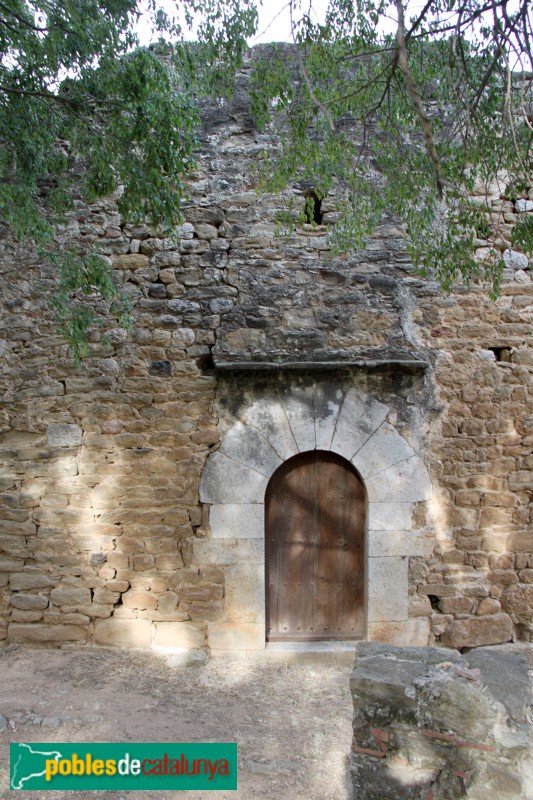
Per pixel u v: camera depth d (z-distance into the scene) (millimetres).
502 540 4230
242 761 2965
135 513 4148
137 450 4148
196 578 4148
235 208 4242
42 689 3633
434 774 2281
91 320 3697
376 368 4125
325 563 4324
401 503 4195
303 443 4176
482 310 4270
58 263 3488
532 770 2193
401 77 3264
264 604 4164
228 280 4207
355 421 4191
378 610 4188
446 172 3301
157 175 3172
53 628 4164
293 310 4203
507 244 4305
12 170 3686
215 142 4297
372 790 2342
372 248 4254
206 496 4141
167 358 4172
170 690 3705
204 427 4160
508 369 4266
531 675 2562
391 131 3535
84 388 4152
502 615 4219
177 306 4176
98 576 4160
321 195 3707
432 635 4207
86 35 3062
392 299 4230
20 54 3150
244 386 4168
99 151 3250
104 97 3305
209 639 4141
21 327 4160
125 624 4164
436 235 3588
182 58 3184
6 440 4180
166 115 3131
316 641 4285
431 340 4246
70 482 4156
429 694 2324
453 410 4238
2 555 4176
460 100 3068
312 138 4195
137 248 4203
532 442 4250
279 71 3217
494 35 2582
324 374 4176
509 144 3139
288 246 4234
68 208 3871
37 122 3449
